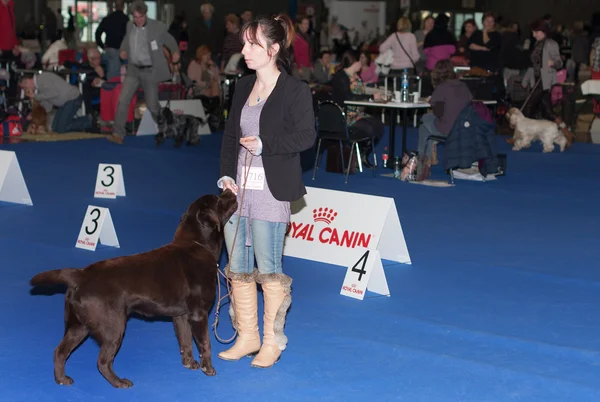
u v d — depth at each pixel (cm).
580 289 548
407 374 398
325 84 1466
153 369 400
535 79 1373
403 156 988
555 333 462
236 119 396
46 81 1339
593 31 1577
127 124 1458
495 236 699
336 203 617
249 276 407
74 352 420
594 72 1492
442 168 1073
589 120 1639
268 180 384
